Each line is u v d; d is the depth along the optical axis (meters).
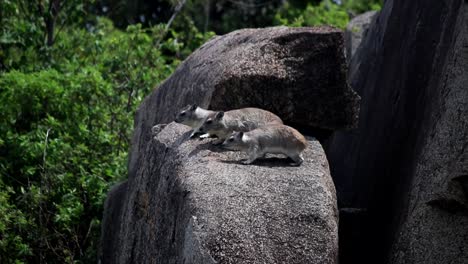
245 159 11.16
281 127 11.03
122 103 20.61
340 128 13.05
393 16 16.48
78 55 23.69
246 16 31.72
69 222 16.84
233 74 12.63
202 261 8.96
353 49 22.84
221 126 11.66
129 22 32.47
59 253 16.78
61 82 19.66
